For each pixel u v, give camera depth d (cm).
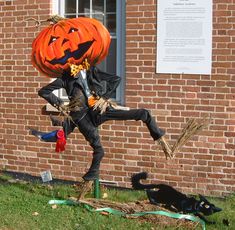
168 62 835
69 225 670
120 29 877
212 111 823
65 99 908
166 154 683
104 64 893
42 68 676
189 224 670
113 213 709
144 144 864
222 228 671
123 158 876
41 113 927
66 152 917
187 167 843
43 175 838
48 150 930
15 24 934
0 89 955
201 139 832
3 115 958
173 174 852
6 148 962
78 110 682
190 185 844
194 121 689
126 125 870
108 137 881
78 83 679
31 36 923
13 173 955
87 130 698
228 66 812
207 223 683
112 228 658
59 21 679
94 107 682
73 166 915
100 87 693
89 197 771
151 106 849
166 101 841
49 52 663
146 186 713
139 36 848
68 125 698
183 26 823
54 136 693
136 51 851
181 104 835
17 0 927
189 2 816
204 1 810
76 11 912
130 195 808
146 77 849
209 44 816
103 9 892
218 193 832
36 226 667
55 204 745
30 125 938
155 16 836
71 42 661
